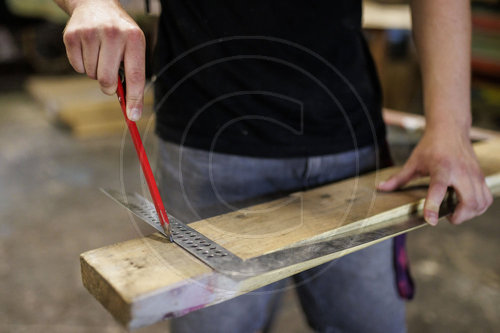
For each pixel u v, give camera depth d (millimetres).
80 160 3156
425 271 2018
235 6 754
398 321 960
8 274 1936
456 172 756
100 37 546
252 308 895
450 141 785
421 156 806
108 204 2557
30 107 4363
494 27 3734
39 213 2438
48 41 4672
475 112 4066
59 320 1686
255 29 763
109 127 3748
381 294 913
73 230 2285
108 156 3236
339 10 802
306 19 774
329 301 934
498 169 897
